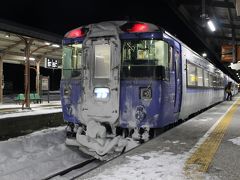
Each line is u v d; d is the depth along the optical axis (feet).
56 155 32.19
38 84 77.61
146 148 21.93
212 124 34.37
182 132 28.78
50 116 45.42
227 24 62.54
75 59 29.04
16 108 59.77
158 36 26.13
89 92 27.12
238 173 15.85
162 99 26.09
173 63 29.48
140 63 26.30
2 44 63.52
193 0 50.70
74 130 29.09
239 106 64.59
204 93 49.34
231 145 22.82
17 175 26.00
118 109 26.18
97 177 15.25
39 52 72.90
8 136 37.01
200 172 16.02
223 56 71.56
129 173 15.90
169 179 14.92
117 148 26.55
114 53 26.40
